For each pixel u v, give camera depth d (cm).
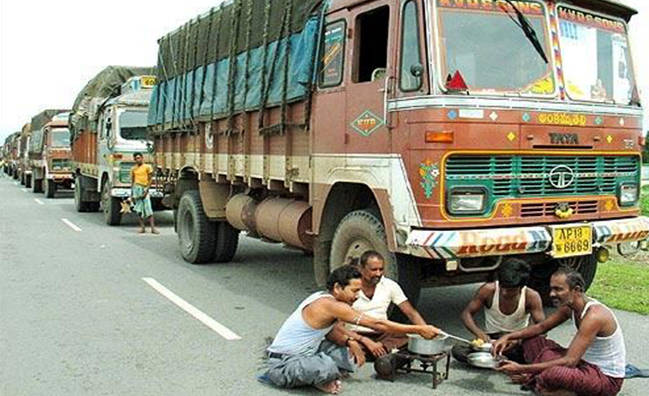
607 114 654
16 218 1827
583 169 641
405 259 615
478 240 563
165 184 1245
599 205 655
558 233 604
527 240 585
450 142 564
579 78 645
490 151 579
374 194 629
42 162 2803
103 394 507
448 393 508
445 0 586
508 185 594
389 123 607
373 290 580
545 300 757
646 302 783
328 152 702
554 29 639
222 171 976
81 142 2034
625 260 1074
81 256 1158
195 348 623
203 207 1061
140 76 1736
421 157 572
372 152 632
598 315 465
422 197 572
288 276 991
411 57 590
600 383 467
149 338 655
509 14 613
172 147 1206
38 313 748
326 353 534
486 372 555
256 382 532
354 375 549
